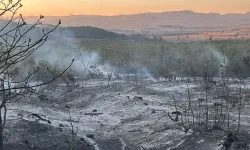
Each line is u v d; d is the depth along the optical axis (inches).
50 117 642.8
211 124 509.0
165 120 581.6
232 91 800.3
